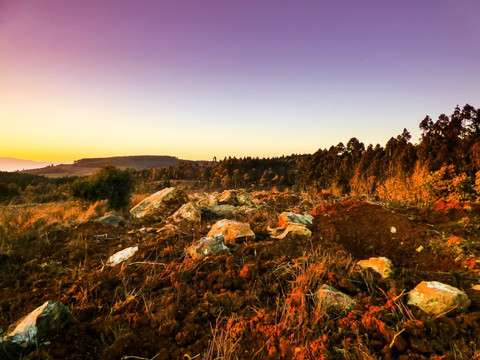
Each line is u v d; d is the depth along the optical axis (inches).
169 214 265.1
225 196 325.4
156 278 111.8
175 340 74.5
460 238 130.0
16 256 147.6
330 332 73.7
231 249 144.8
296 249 138.8
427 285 89.1
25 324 74.7
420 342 66.9
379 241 148.6
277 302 87.0
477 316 74.3
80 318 85.5
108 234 194.7
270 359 66.0
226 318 83.0
